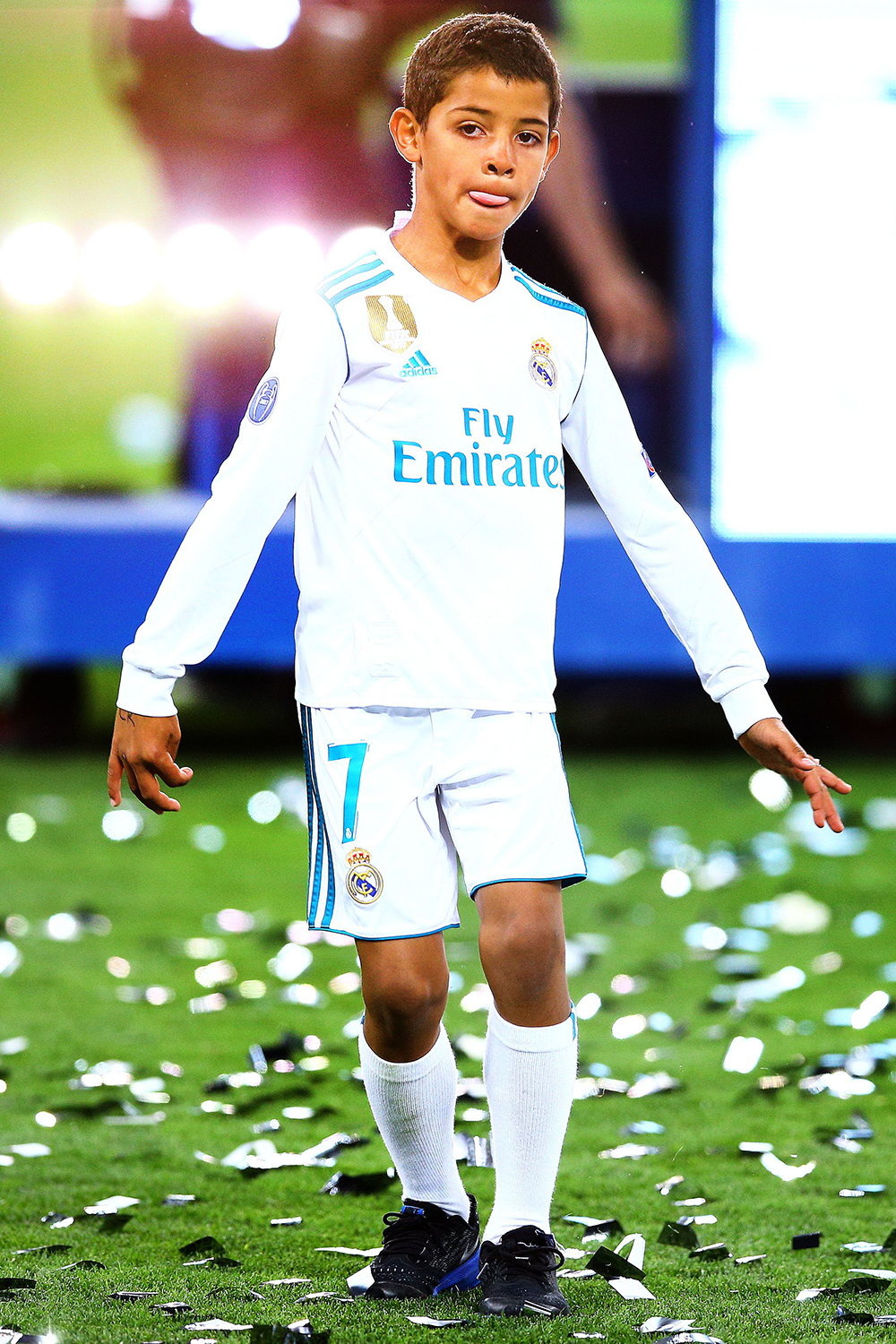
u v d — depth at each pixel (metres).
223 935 16.56
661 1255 8.62
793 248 25.91
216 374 27.14
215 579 7.62
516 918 7.64
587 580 25.97
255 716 32.34
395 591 7.79
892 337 25.98
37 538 25.78
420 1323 7.47
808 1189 9.71
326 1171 10.03
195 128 26.56
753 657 8.45
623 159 26.36
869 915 17.30
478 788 7.77
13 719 29.48
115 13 26.44
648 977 14.94
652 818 22.50
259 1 26.17
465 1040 12.27
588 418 8.41
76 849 20.66
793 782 25.05
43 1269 8.30
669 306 26.50
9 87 26.73
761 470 26.16
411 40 26.23
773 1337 7.42
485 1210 9.30
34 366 27.16
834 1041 12.92
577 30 25.92
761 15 25.69
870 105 25.80
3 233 26.95
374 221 26.78
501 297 7.99
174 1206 9.38
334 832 7.84
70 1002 14.08
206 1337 7.29
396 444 7.79
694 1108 11.26
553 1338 7.32
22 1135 10.61
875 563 26.09
